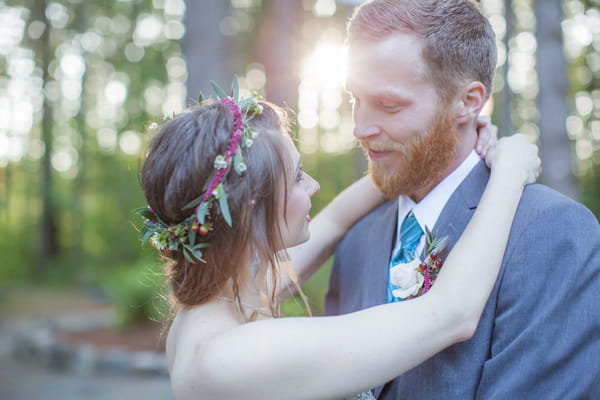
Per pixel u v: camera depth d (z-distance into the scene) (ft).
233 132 4.25
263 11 42.32
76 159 63.87
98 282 49.73
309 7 40.65
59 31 58.90
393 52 4.58
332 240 6.31
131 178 54.03
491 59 4.92
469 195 4.92
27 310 38.86
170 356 4.72
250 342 3.85
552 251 4.26
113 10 57.00
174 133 4.34
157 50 57.06
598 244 4.28
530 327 4.16
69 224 60.34
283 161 4.41
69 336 27.27
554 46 22.38
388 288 5.35
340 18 40.96
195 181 4.20
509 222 4.43
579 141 54.24
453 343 4.12
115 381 21.86
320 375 3.83
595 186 48.80
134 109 58.29
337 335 3.90
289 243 4.69
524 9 44.39
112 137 61.11
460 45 4.63
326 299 6.64
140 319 27.25
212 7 21.25
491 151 5.02
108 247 54.03
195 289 4.38
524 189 4.74
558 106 22.27
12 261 56.70
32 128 63.98
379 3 4.74
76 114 59.82
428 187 5.10
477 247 4.31
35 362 25.32
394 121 4.72
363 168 34.68
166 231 4.42
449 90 4.68
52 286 51.03
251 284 4.63
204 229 4.14
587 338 4.09
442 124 4.73
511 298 4.32
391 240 5.49
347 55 4.87
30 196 64.90
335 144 61.31
